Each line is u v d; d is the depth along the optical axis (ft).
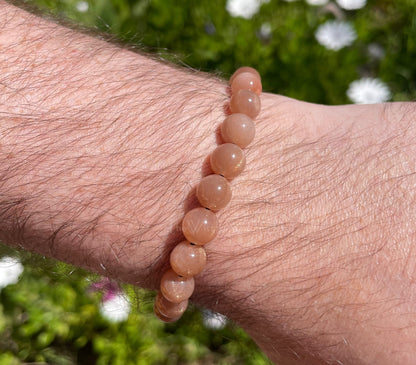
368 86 1.33
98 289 0.79
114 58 0.69
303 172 0.66
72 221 0.65
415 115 0.68
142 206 0.65
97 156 0.65
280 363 0.68
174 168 0.66
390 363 0.62
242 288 0.65
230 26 1.34
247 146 0.68
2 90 0.66
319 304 0.63
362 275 0.63
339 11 1.45
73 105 0.66
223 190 0.64
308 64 1.33
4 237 0.68
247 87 0.70
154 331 1.23
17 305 1.19
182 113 0.68
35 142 0.65
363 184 0.65
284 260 0.64
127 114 0.67
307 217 0.65
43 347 1.22
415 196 0.64
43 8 0.81
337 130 0.68
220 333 1.16
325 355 0.64
